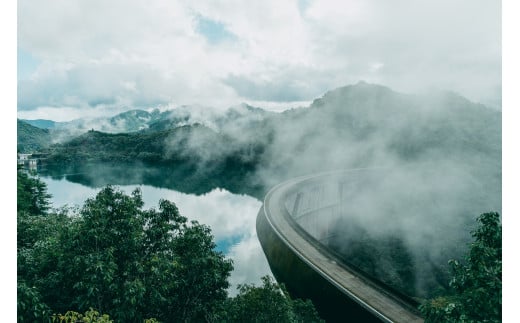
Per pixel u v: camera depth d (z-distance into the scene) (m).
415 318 34.91
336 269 48.69
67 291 20.77
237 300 23.08
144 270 20.53
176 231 24.58
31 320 17.25
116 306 19.28
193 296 23.44
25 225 29.55
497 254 15.38
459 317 15.36
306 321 27.70
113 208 21.48
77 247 19.89
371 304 37.75
